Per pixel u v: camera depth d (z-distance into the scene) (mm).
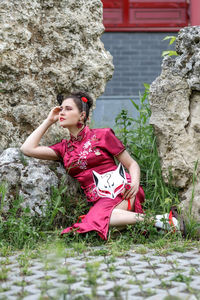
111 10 9078
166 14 9117
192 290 2303
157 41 9109
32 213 3709
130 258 2996
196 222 3812
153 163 4254
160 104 4109
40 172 3834
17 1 4137
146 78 9086
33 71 4211
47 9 4297
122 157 3898
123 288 2365
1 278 2590
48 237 3406
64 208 3781
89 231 3521
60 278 2559
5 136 4148
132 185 3707
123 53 9070
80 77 4398
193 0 9062
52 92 4293
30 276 2629
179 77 4098
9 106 4180
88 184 3865
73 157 3861
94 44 4477
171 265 2809
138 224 3561
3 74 4113
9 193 3748
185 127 4070
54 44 4297
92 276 2500
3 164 3818
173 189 4086
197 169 3990
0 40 4074
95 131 3904
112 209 3617
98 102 7930
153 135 4520
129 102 7973
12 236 3467
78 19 4348
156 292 2314
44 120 4215
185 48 4121
